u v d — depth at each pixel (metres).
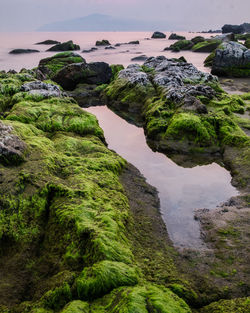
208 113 18.45
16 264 7.81
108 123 22.58
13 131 12.55
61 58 42.75
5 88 22.36
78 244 7.78
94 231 7.80
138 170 14.46
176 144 16.94
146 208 11.12
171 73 27.92
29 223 8.83
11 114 16.50
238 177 13.29
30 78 28.17
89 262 7.25
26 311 6.34
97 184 10.93
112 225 8.25
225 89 31.42
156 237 9.50
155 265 7.96
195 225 10.30
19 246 8.27
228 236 9.46
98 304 6.15
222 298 7.14
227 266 8.17
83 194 9.68
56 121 16.75
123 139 18.98
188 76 28.58
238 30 131.00
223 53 39.50
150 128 18.77
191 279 7.71
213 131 17.06
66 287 6.56
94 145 14.59
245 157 14.58
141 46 93.88
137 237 9.23
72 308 5.92
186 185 13.04
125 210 10.04
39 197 9.45
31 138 13.28
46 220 9.16
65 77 33.56
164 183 13.23
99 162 12.72
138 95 26.34
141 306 5.73
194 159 15.77
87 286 6.43
